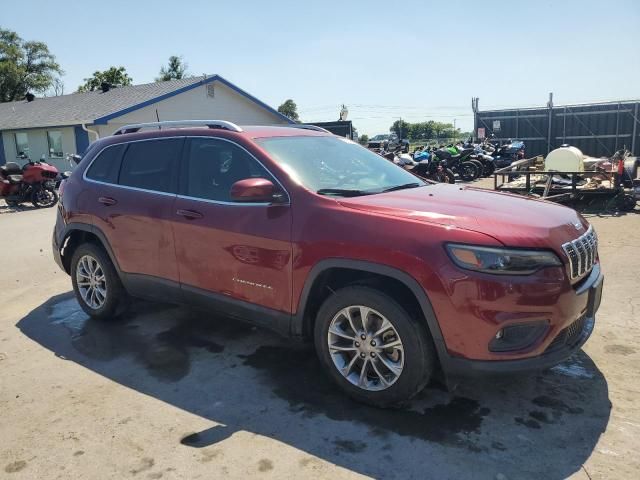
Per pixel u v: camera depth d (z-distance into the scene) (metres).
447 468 2.76
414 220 3.12
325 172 3.91
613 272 6.10
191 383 3.79
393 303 3.11
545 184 11.17
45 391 3.73
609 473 2.68
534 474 2.70
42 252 8.36
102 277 4.97
